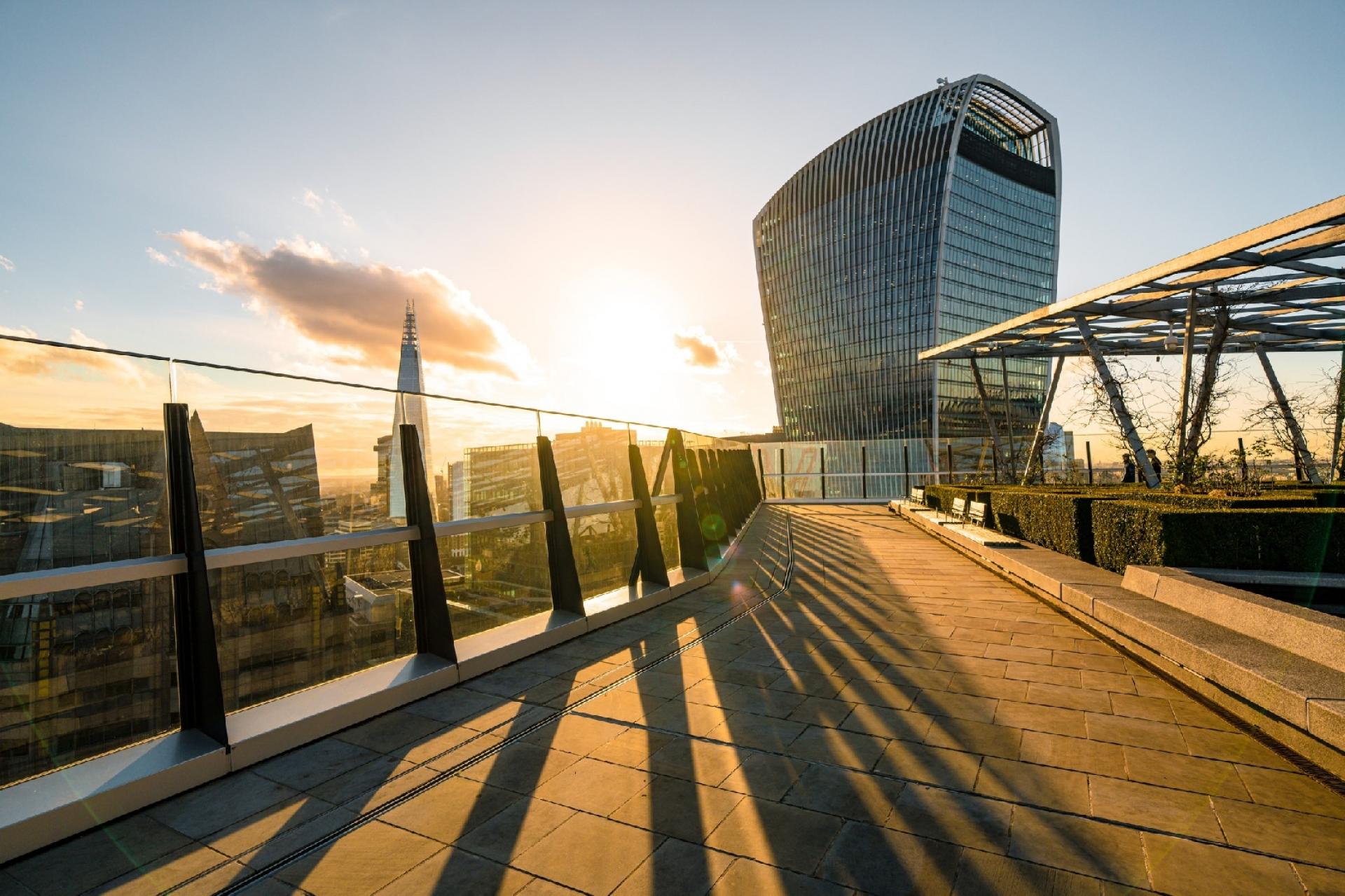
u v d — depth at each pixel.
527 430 7.34
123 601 3.93
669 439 11.12
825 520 20.72
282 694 4.73
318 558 5.04
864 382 134.00
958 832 3.15
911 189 125.62
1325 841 3.01
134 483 4.03
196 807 3.53
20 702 3.48
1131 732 4.32
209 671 4.03
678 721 4.69
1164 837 3.07
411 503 5.86
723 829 3.21
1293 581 6.89
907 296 126.00
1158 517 7.59
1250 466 13.79
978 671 5.71
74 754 3.65
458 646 6.04
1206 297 14.07
